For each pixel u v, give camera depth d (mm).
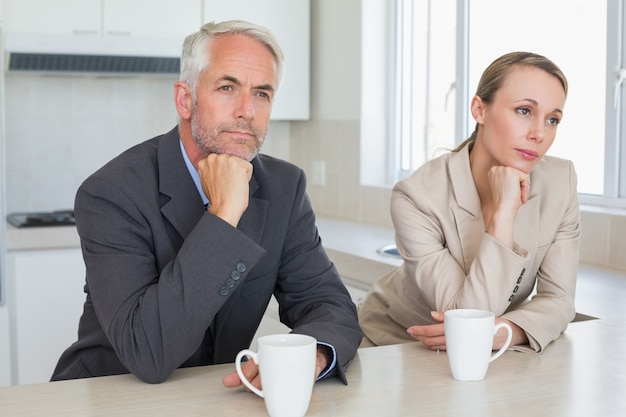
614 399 1164
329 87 3809
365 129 3605
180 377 1272
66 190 3730
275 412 1080
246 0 3719
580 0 2646
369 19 3568
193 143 1463
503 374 1287
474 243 1677
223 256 1294
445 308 1605
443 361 1369
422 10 3439
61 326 3281
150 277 1370
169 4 3562
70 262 3270
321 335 1320
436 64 3344
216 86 1400
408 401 1154
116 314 1299
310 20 3928
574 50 2688
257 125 1426
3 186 3074
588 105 2656
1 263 3100
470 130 3162
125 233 1390
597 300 1929
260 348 1091
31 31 3332
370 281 2623
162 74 3598
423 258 1662
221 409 1117
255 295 1558
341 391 1202
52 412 1099
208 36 1416
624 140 2537
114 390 1204
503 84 1613
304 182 1660
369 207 3555
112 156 3795
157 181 1468
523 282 1669
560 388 1214
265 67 1418
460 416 1090
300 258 1603
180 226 1444
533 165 1629
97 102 3754
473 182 1690
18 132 3641
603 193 2607
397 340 1895
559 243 1692
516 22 2910
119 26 3479
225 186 1338
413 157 3539
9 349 3193
